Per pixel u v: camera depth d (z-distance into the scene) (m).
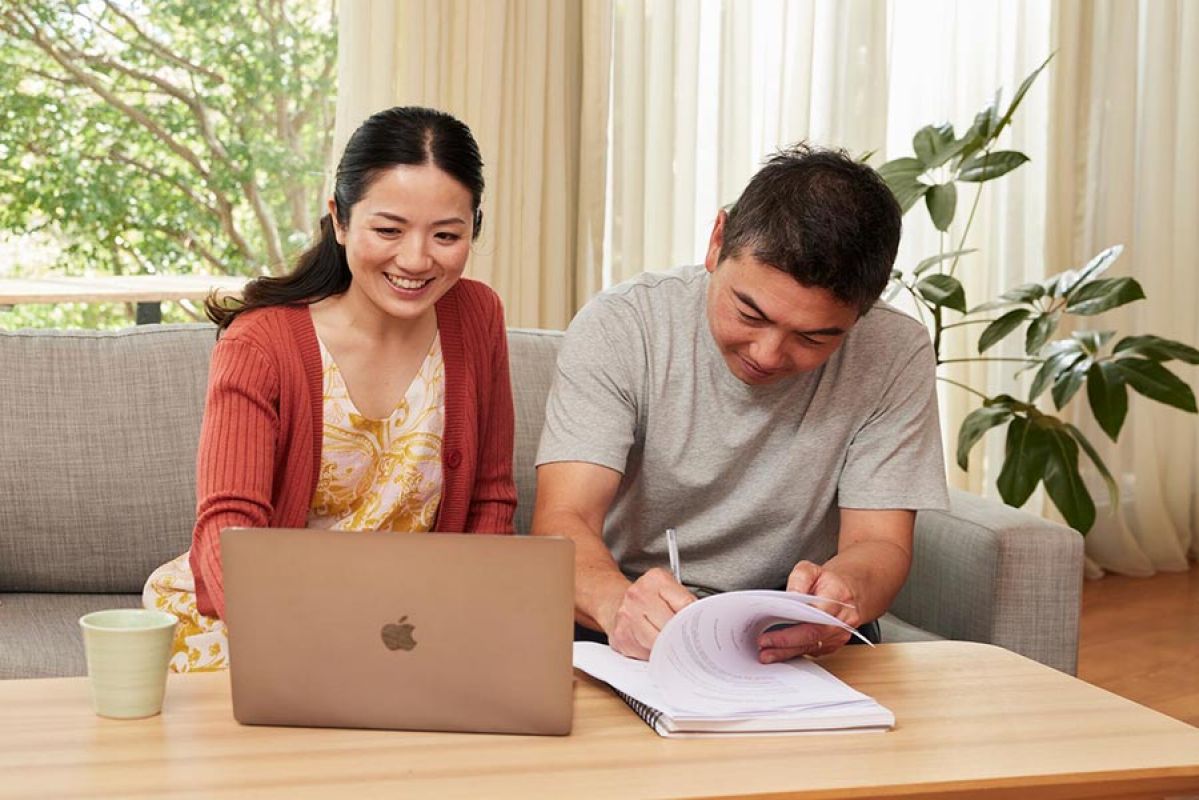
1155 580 4.36
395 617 1.22
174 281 3.60
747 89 3.67
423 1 3.24
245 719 1.23
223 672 1.38
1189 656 3.54
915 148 3.25
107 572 2.28
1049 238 4.13
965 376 4.13
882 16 3.79
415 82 3.25
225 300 1.75
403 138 1.59
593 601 1.52
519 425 2.39
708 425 1.76
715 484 1.78
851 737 1.26
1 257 4.37
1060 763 1.20
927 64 3.96
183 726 1.22
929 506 1.75
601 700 1.34
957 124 3.99
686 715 1.23
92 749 1.16
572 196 3.56
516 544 1.21
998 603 2.09
